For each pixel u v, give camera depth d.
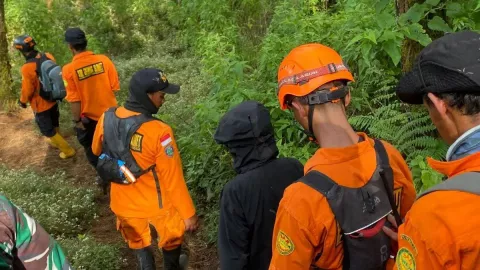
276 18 7.42
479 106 1.22
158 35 11.60
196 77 7.95
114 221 5.48
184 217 3.59
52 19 11.00
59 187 5.98
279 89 1.80
